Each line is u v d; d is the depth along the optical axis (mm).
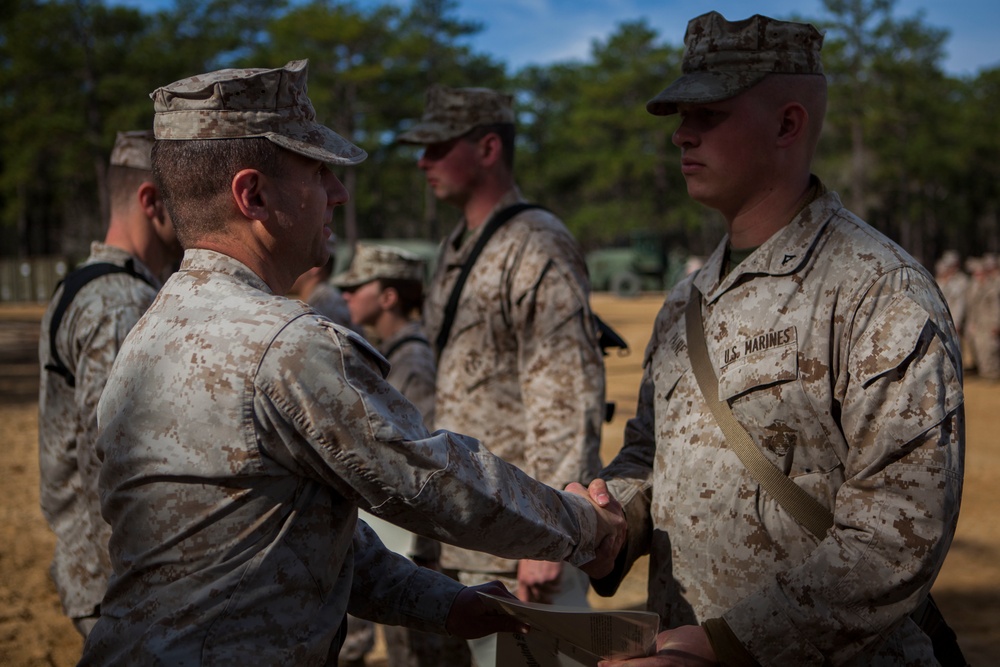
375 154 51156
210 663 1451
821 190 1954
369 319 4398
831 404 1794
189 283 1603
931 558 1619
